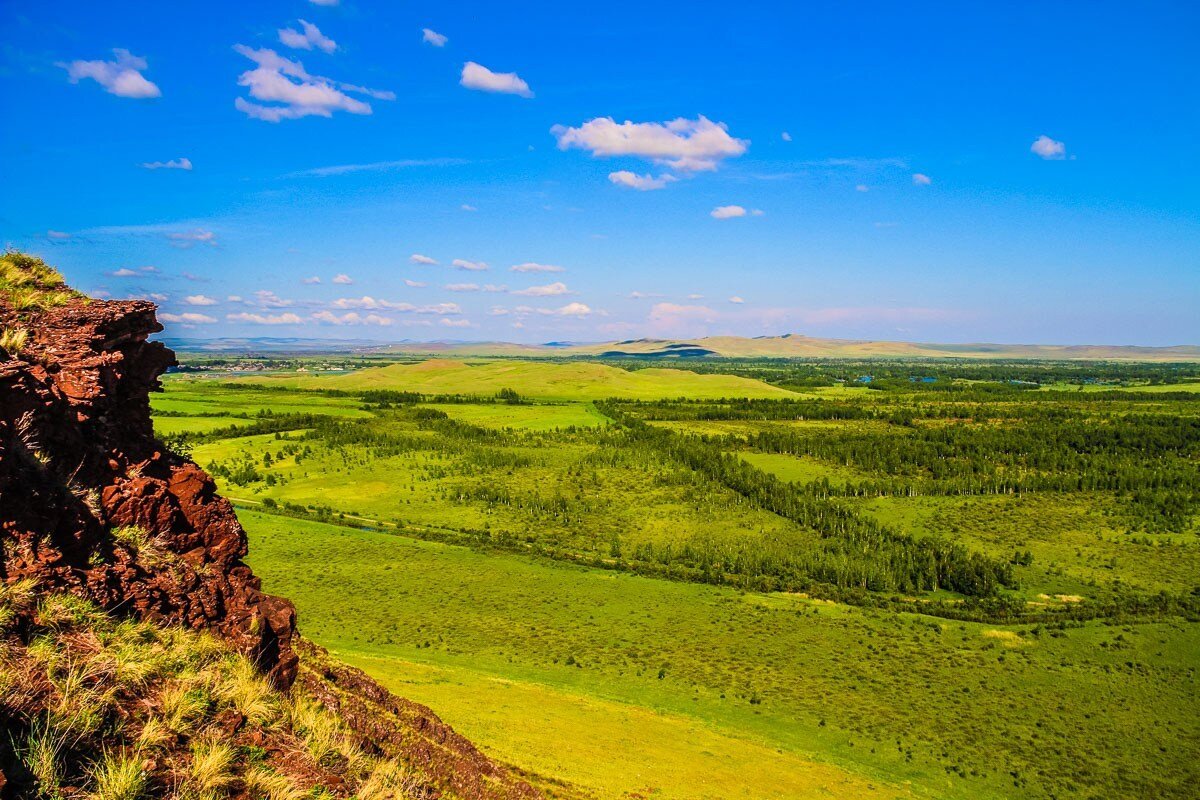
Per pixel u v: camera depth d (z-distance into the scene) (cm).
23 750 1062
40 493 1477
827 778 4959
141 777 1138
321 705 2144
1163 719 6250
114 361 1847
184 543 1928
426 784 1986
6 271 1861
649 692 6397
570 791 3441
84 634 1375
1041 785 5188
